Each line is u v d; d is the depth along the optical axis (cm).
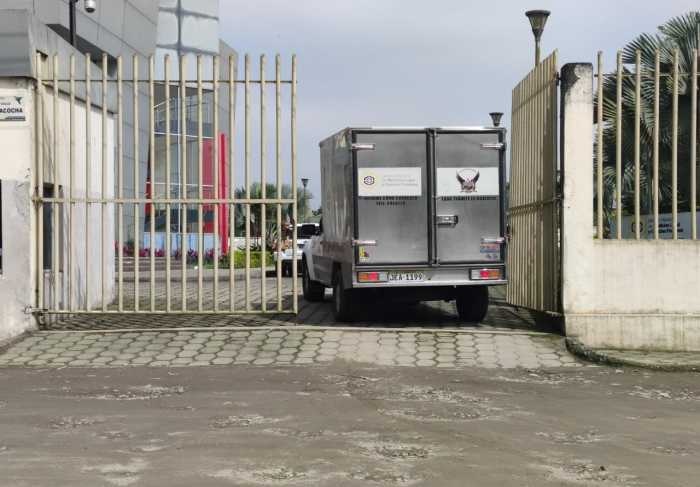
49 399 873
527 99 1421
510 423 759
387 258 1309
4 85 1280
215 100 1277
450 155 1319
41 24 1312
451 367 1077
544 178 1301
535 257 1359
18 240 1262
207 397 883
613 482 573
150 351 1159
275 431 721
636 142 1212
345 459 627
